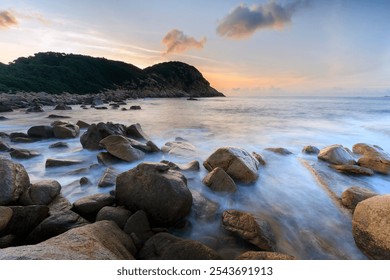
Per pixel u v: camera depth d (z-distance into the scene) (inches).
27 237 165.2
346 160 314.5
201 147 435.8
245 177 257.4
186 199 190.4
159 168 203.0
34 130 468.4
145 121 834.2
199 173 280.8
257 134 577.6
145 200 187.3
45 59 3412.9
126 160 316.8
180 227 189.2
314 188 257.0
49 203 201.9
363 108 1569.9
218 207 215.6
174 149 381.7
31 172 295.1
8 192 189.3
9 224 163.0
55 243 113.7
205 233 186.2
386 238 141.6
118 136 342.6
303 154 377.4
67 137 476.7
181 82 5374.0
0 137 476.4
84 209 188.7
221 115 1088.2
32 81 2341.3
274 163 338.6
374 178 274.4
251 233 166.2
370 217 153.3
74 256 105.2
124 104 1724.9
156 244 151.9
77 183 258.8
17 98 1439.5
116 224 164.1
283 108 1606.8
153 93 3897.6
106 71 3801.7
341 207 212.4
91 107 1402.6
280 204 228.5
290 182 275.6
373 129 622.5
